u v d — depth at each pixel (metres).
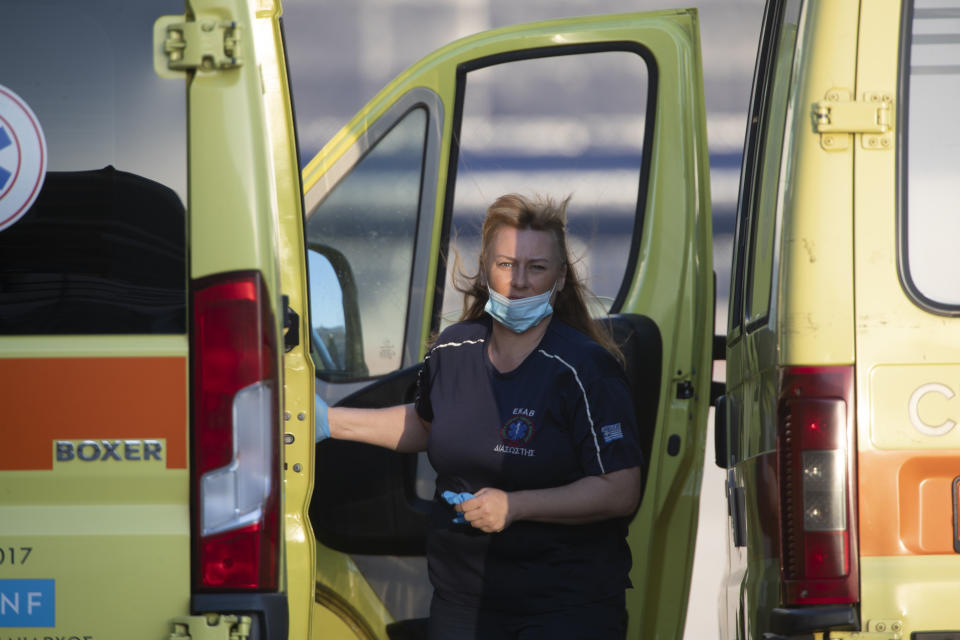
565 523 10.84
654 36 14.21
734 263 12.64
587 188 14.37
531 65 14.74
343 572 13.47
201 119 8.52
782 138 9.98
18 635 8.40
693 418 13.44
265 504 8.46
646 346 13.34
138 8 8.70
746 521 11.09
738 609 11.64
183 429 8.45
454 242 14.61
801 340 9.32
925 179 9.29
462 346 11.45
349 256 14.51
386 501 13.48
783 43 10.77
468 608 11.19
